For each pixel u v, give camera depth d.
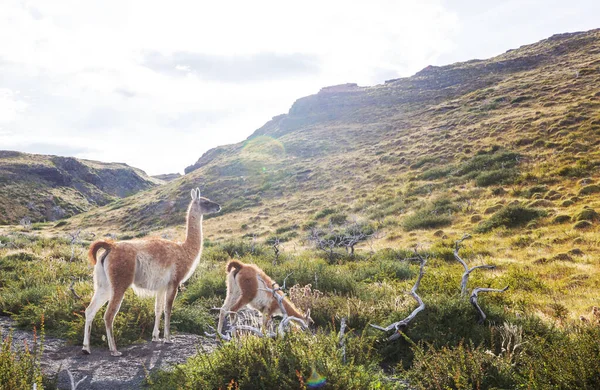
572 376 4.45
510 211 25.64
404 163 48.34
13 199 93.81
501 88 68.12
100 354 6.38
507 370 4.98
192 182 69.31
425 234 27.31
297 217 41.88
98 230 58.00
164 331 7.29
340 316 8.05
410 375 5.39
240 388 4.28
